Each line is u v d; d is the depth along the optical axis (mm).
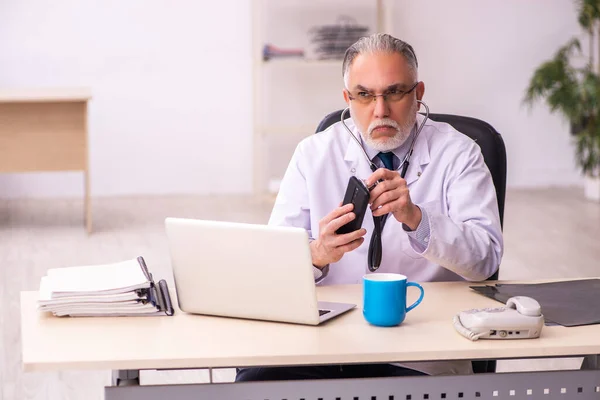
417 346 1424
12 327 3379
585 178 6633
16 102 4941
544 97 6809
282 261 1521
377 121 1881
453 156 2029
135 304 1606
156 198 6551
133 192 6656
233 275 1569
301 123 6781
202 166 6699
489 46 6762
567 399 1471
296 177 2111
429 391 1440
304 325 1550
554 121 6875
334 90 6766
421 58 6742
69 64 6418
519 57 6789
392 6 6617
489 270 1882
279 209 2111
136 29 6477
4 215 5812
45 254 4629
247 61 6621
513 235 5172
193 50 6559
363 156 2074
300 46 6660
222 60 6598
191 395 1405
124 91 6535
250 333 1500
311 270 1507
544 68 6137
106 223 5523
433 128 2082
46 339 1465
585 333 1493
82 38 6414
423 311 1646
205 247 1573
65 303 1593
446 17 6703
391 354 1396
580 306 1652
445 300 1729
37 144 5004
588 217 5711
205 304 1606
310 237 2076
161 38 6520
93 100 6508
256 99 6492
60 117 5008
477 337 1449
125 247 4816
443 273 2020
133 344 1438
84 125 5043
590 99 5996
